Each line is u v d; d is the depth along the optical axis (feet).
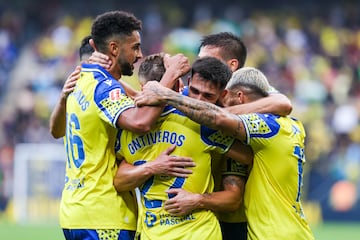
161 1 259.80
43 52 231.50
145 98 48.52
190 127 49.39
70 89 53.47
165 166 49.14
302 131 53.06
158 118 49.47
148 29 241.96
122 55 52.29
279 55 233.76
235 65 57.36
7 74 227.40
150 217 49.98
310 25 254.47
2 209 165.37
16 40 239.30
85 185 51.42
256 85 52.21
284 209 51.01
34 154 162.30
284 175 51.08
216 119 48.26
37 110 204.44
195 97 49.32
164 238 49.32
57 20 248.32
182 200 48.93
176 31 238.48
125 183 50.57
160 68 51.47
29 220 159.63
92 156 51.42
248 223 51.78
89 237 50.78
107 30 51.93
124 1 258.57
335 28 254.27
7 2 251.19
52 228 142.10
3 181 166.61
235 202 51.16
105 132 51.16
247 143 50.14
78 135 51.90
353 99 218.18
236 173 51.85
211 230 49.67
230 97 52.47
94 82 51.49
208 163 50.06
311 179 164.86
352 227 154.30
